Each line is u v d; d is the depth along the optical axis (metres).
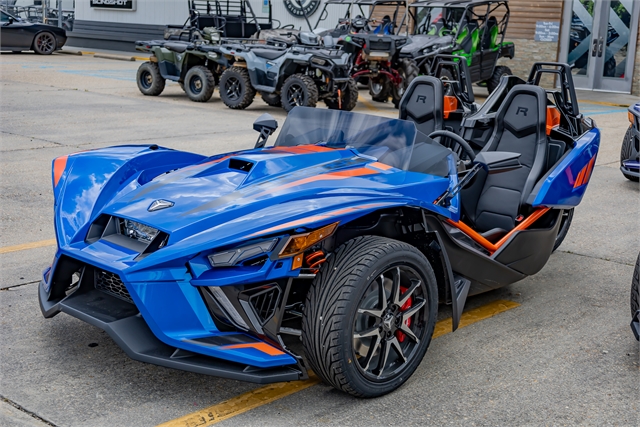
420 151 3.65
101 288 3.14
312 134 4.00
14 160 7.63
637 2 17.89
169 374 3.17
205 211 2.99
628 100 16.91
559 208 4.53
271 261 2.79
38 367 3.17
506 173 4.77
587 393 3.13
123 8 27.78
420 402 3.00
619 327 3.93
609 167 8.91
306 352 2.88
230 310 2.88
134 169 3.64
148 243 2.96
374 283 2.97
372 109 14.21
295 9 23.28
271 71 13.00
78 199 3.38
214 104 14.15
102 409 2.83
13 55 23.55
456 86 5.62
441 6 15.49
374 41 14.22
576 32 18.98
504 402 3.02
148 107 12.85
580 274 4.88
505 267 3.93
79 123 10.40
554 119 4.90
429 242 3.37
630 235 5.87
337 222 2.90
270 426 2.75
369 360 2.95
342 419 2.83
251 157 3.47
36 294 4.02
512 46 17.23
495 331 3.83
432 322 3.21
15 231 5.20
